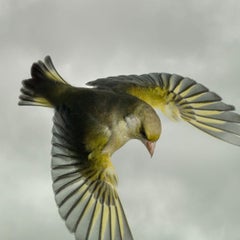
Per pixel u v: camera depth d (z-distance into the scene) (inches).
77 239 398.6
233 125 433.1
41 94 451.2
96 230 404.5
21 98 453.7
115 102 434.3
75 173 413.4
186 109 446.6
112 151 431.8
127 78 469.4
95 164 420.5
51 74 460.1
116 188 422.0
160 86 459.5
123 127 431.5
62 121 431.2
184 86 455.8
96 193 414.0
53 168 408.2
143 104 436.5
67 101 440.5
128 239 409.1
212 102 442.6
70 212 402.6
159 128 434.9
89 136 423.8
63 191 405.4
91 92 441.7
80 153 419.2
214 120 437.4
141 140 436.8
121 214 415.8
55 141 418.6
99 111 430.3
